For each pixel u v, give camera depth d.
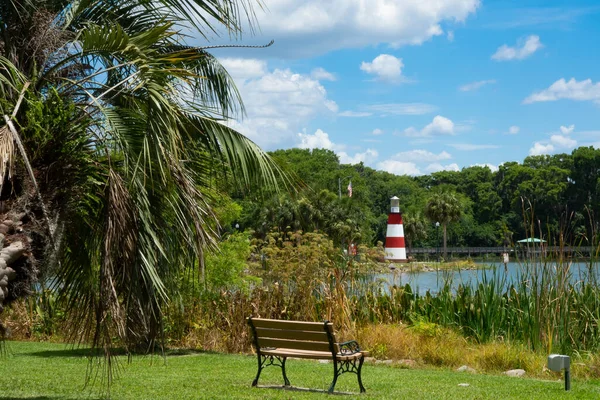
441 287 13.84
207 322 13.85
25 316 14.70
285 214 60.31
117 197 6.09
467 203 139.00
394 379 9.59
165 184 6.49
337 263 14.31
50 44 6.92
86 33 6.68
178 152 6.76
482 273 13.23
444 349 11.70
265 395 7.93
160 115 6.24
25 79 6.39
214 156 8.03
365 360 11.78
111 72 7.49
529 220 12.23
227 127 7.94
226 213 13.34
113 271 6.10
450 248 100.06
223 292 14.16
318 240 13.92
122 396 7.81
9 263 5.62
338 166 136.75
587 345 11.37
